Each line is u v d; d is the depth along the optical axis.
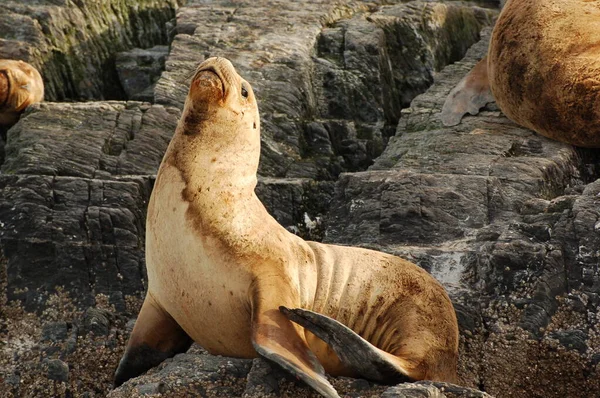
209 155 13.29
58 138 19.62
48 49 23.78
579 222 16.14
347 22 24.27
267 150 20.70
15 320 16.86
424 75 24.28
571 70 19.14
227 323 13.08
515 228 16.47
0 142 21.91
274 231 13.43
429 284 13.88
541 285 15.52
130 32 26.03
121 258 17.48
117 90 24.92
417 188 17.67
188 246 12.98
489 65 20.81
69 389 15.26
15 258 17.45
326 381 11.62
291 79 22.05
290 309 12.26
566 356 14.75
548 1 19.94
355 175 18.38
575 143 19.70
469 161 18.88
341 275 13.62
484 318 15.34
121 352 15.69
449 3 27.03
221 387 12.79
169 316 13.84
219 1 25.41
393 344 13.30
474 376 14.74
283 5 24.94
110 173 19.02
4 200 17.97
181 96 21.44
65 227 17.59
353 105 22.56
